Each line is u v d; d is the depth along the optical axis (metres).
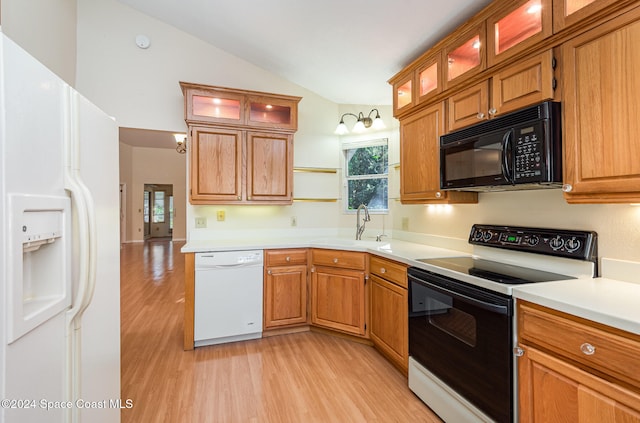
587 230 1.55
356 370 2.28
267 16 2.48
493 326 1.42
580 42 1.31
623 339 0.97
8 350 0.73
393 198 3.26
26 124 0.81
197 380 2.14
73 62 2.79
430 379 1.84
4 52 0.73
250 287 2.76
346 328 2.74
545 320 1.21
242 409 1.83
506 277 1.55
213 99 2.91
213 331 2.66
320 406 1.86
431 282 1.83
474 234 2.15
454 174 1.99
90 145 1.18
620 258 1.43
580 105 1.31
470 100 1.91
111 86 2.92
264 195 3.06
